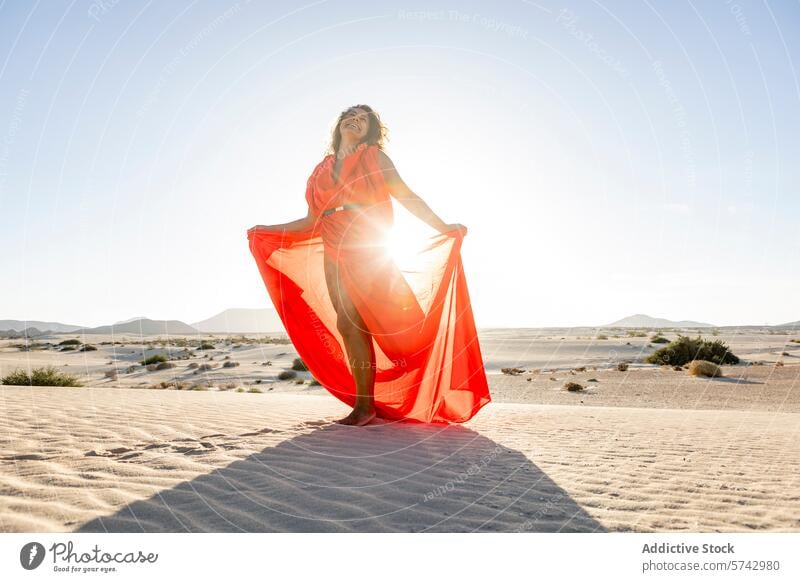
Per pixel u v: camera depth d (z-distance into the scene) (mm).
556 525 2854
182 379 23062
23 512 2857
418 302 6203
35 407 6531
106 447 4383
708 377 19156
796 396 14289
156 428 5266
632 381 18703
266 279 6438
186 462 3908
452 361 6223
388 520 2885
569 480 3641
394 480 3592
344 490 3348
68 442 4535
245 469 3750
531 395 15664
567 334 62156
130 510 2912
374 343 6141
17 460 3879
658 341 38250
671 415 7055
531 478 3686
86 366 28172
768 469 3951
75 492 3180
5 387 9750
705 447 4742
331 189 5922
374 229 5887
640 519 2947
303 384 21203
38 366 25469
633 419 6535
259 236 6309
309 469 3803
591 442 4953
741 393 15016
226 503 3055
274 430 5297
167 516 2848
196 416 6098
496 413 7074
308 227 6430
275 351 40688
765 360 25609
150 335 80688
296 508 3018
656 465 4059
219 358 35281
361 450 4449
